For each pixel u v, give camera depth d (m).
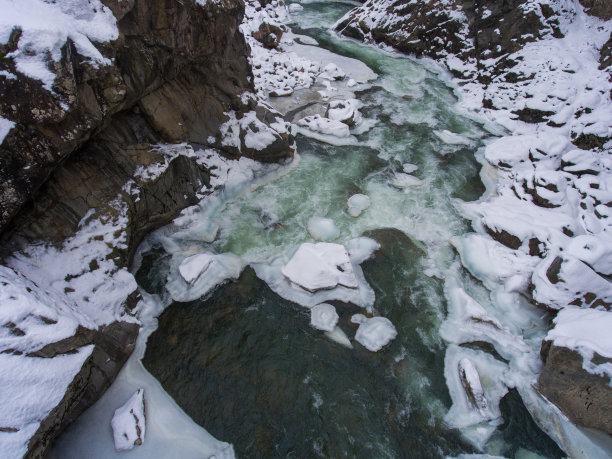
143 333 5.73
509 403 5.47
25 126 4.48
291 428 4.98
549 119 10.70
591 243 6.82
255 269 6.88
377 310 6.46
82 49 4.91
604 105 10.45
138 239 6.72
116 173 6.20
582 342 5.08
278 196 8.34
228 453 4.71
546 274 6.56
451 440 5.05
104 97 5.50
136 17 5.89
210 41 7.39
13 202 4.59
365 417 5.16
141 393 5.03
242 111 8.68
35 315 4.00
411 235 7.85
